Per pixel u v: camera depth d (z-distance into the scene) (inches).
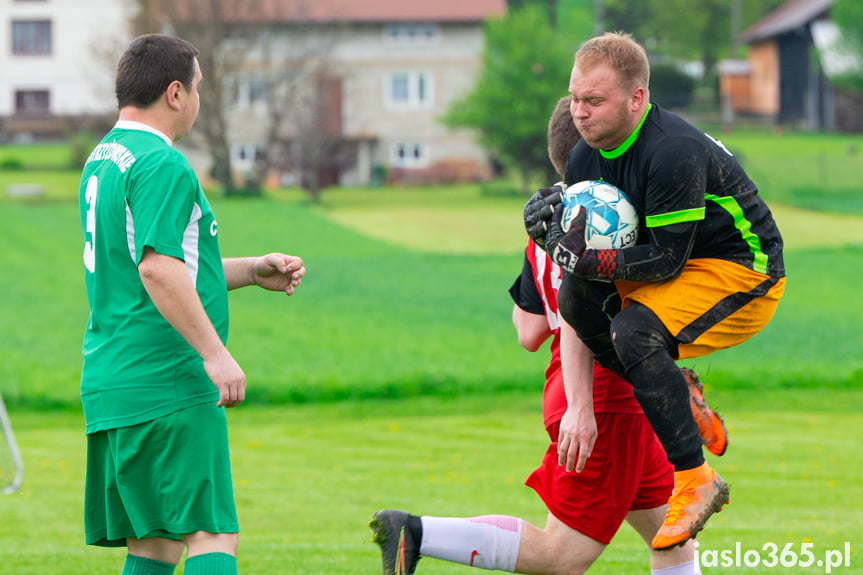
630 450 560.7
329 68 7623.0
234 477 1344.7
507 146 7367.1
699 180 470.3
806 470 1312.7
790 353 2623.0
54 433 1824.6
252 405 2149.4
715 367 2379.4
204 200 567.2
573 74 485.4
